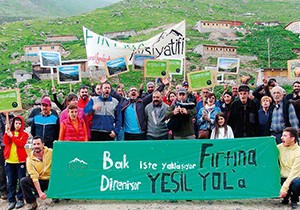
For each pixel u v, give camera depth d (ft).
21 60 319.47
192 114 30.99
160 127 33.06
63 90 191.83
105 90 32.94
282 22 434.71
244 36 347.56
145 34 394.93
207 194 29.30
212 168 29.63
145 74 40.06
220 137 31.40
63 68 42.04
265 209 27.96
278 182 29.27
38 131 31.50
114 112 33.40
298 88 36.29
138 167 29.76
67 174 29.58
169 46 47.55
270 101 31.94
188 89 41.55
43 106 31.53
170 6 516.73
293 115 30.96
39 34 421.59
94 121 33.01
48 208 29.09
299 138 31.42
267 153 29.71
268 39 300.81
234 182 29.48
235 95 38.78
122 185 29.58
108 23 453.99
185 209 28.09
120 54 47.50
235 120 32.60
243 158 29.71
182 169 29.66
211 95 34.55
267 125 31.60
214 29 360.89
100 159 29.81
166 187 29.50
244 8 556.51
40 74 245.04
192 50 287.89
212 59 270.46
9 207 29.91
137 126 33.73
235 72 46.24
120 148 29.89
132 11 490.08
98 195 29.43
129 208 28.43
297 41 317.83
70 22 465.47
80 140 30.66
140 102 34.22
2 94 31.78
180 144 29.86
